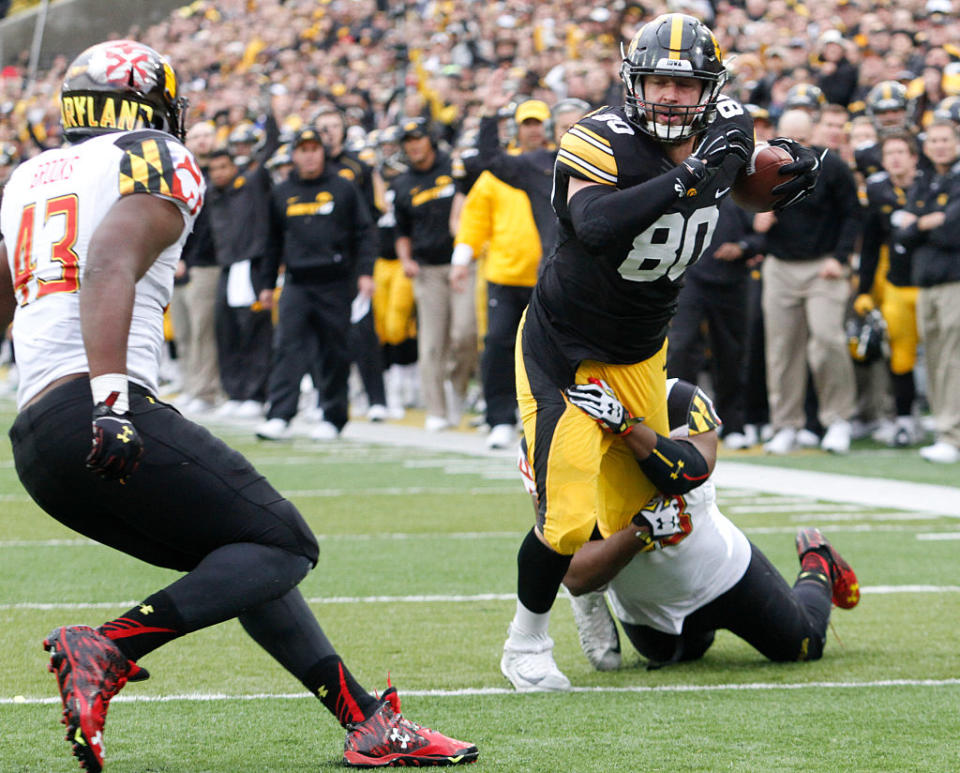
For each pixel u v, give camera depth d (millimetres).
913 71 44438
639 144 13547
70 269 10914
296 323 41594
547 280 14625
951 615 18750
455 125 56000
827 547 17125
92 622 18312
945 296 35062
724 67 13484
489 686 15211
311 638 11758
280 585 10984
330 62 75438
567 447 14336
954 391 35719
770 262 37594
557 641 17891
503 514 28500
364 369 48375
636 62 13320
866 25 48219
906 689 14875
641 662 16703
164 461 10695
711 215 13664
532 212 37312
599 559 15031
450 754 11984
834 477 33250
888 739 12867
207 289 51500
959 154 34750
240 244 48531
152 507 10734
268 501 11031
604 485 15109
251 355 50188
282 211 41188
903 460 36375
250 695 14664
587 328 14312
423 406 55656
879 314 38656
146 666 16078
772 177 14297
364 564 22969
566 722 13586
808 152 14312
